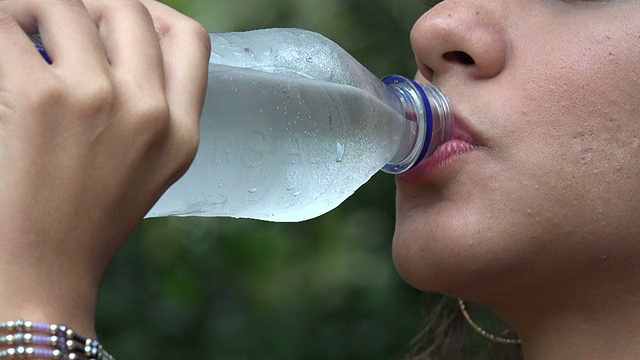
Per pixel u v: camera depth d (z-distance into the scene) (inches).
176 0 162.4
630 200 64.5
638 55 64.9
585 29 65.6
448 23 67.1
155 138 53.3
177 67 56.3
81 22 53.9
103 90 52.0
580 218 64.4
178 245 170.9
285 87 67.2
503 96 65.4
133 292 163.3
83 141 51.8
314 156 68.6
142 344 160.1
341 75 70.4
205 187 66.4
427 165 66.9
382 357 153.2
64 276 51.8
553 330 69.8
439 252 65.7
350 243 162.4
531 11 67.2
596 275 66.6
